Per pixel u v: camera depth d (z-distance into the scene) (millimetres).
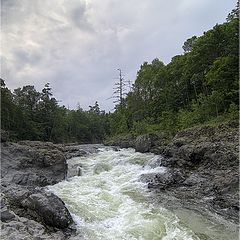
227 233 10719
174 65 53500
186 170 19016
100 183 17984
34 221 10711
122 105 71500
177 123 38812
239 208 12812
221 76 32531
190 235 10547
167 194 15445
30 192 12820
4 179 17422
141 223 11562
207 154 18766
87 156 27719
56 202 11531
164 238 10336
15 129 53844
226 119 27859
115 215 12469
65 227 10914
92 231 10852
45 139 72188
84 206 13328
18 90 72375
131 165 22328
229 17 48938
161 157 22469
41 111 72938
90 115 110188
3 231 9242
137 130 45469
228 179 15211
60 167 20203
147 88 61656
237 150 17609
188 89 48875
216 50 39219
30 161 20281
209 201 14062
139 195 15383
